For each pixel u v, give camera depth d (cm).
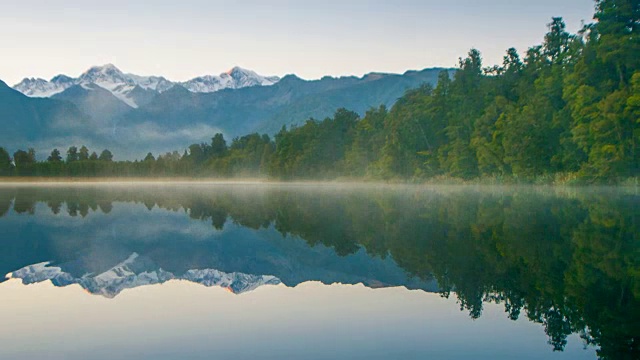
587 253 2292
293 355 1145
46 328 1341
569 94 8219
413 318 1401
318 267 2133
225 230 3547
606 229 3067
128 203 6531
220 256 2478
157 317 1435
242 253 2567
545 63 10575
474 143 10162
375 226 3522
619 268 1975
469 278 1855
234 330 1317
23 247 2767
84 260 2377
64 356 1151
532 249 2406
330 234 3197
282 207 5594
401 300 1584
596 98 7594
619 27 7550
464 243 2627
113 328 1341
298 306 1535
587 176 7575
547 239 2702
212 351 1172
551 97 9306
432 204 5566
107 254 2553
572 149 8319
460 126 11144
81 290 1766
